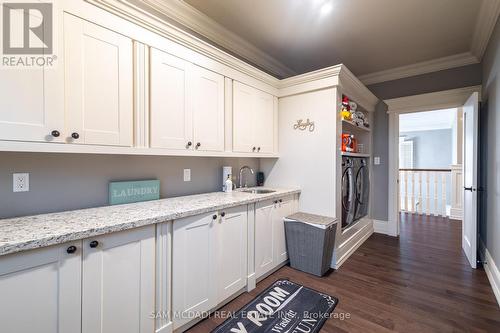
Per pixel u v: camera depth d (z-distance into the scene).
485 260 2.57
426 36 2.75
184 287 1.59
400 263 2.71
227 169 2.66
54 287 1.06
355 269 2.56
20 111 1.15
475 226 2.60
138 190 1.92
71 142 1.31
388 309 1.85
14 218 1.35
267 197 2.31
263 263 2.31
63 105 1.28
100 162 1.74
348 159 3.12
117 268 1.27
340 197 2.73
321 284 2.24
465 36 2.74
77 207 1.62
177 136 1.84
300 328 1.63
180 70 1.85
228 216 1.92
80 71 1.34
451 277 2.37
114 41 1.48
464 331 1.60
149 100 1.67
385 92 3.92
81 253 1.14
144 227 1.38
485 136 2.80
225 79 2.26
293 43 2.90
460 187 4.75
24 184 1.41
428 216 5.08
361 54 3.21
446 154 8.48
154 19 1.63
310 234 2.43
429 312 1.81
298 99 2.87
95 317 1.19
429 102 3.49
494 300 1.96
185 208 1.65
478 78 3.18
